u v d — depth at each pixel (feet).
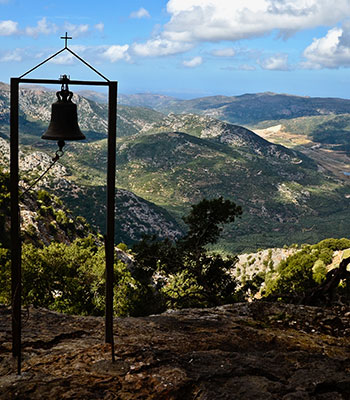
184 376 14.23
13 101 14.65
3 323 20.21
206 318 23.15
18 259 15.34
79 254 77.56
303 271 85.71
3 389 13.33
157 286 67.97
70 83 14.99
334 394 13.66
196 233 59.47
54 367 15.07
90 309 70.28
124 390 13.53
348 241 240.73
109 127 14.84
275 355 16.44
